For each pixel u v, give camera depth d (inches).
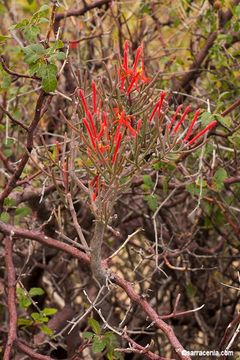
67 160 112.5
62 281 159.3
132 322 161.8
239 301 164.2
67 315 153.2
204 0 150.3
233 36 152.5
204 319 163.9
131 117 101.0
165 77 154.9
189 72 152.2
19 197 132.8
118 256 168.7
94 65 158.9
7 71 109.3
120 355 119.5
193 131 132.3
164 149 98.5
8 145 150.3
